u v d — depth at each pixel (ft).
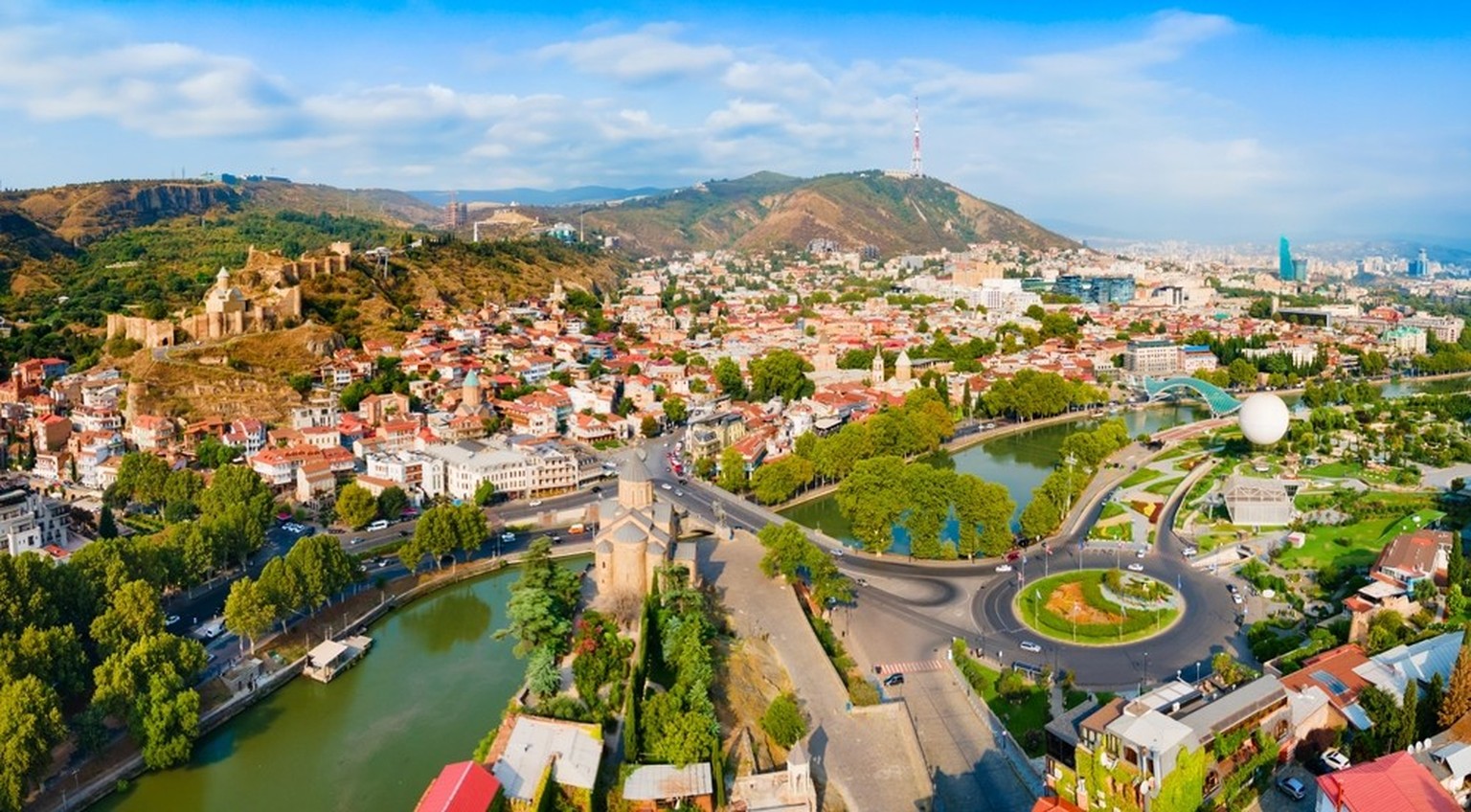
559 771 572.51
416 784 636.07
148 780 645.51
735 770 609.42
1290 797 544.62
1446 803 460.14
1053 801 546.67
